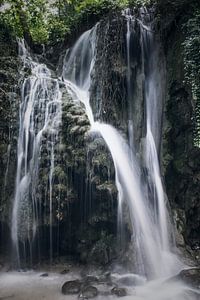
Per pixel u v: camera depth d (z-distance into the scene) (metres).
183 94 9.44
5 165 8.91
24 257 8.39
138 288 6.90
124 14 10.66
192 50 9.00
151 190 9.19
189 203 9.30
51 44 12.95
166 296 6.42
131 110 9.90
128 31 10.25
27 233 8.20
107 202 8.12
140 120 9.77
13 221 8.45
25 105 9.54
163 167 9.52
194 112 8.87
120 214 8.18
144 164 9.38
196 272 7.07
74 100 9.67
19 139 9.08
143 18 10.58
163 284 6.90
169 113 9.77
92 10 11.91
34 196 8.38
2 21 11.24
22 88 9.80
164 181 9.48
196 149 9.07
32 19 13.62
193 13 9.30
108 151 8.45
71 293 6.68
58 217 8.18
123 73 9.94
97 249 7.98
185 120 9.34
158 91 10.09
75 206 8.42
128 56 10.16
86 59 11.29
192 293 6.39
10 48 11.07
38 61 12.02
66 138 8.71
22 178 8.70
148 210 8.80
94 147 8.36
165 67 10.11
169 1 9.78
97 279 7.21
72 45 12.16
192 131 9.15
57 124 8.88
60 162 8.46
